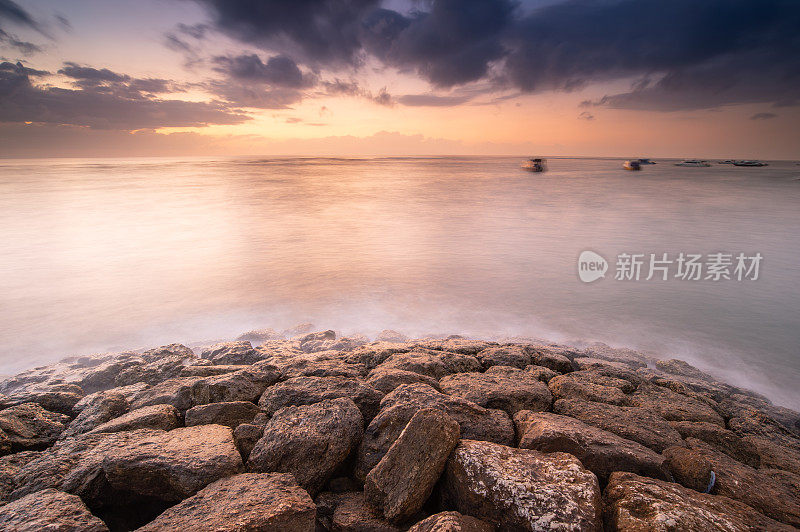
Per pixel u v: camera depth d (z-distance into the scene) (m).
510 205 56.28
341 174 135.25
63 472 5.15
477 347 10.92
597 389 8.14
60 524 4.04
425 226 41.75
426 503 5.05
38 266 27.28
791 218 43.69
